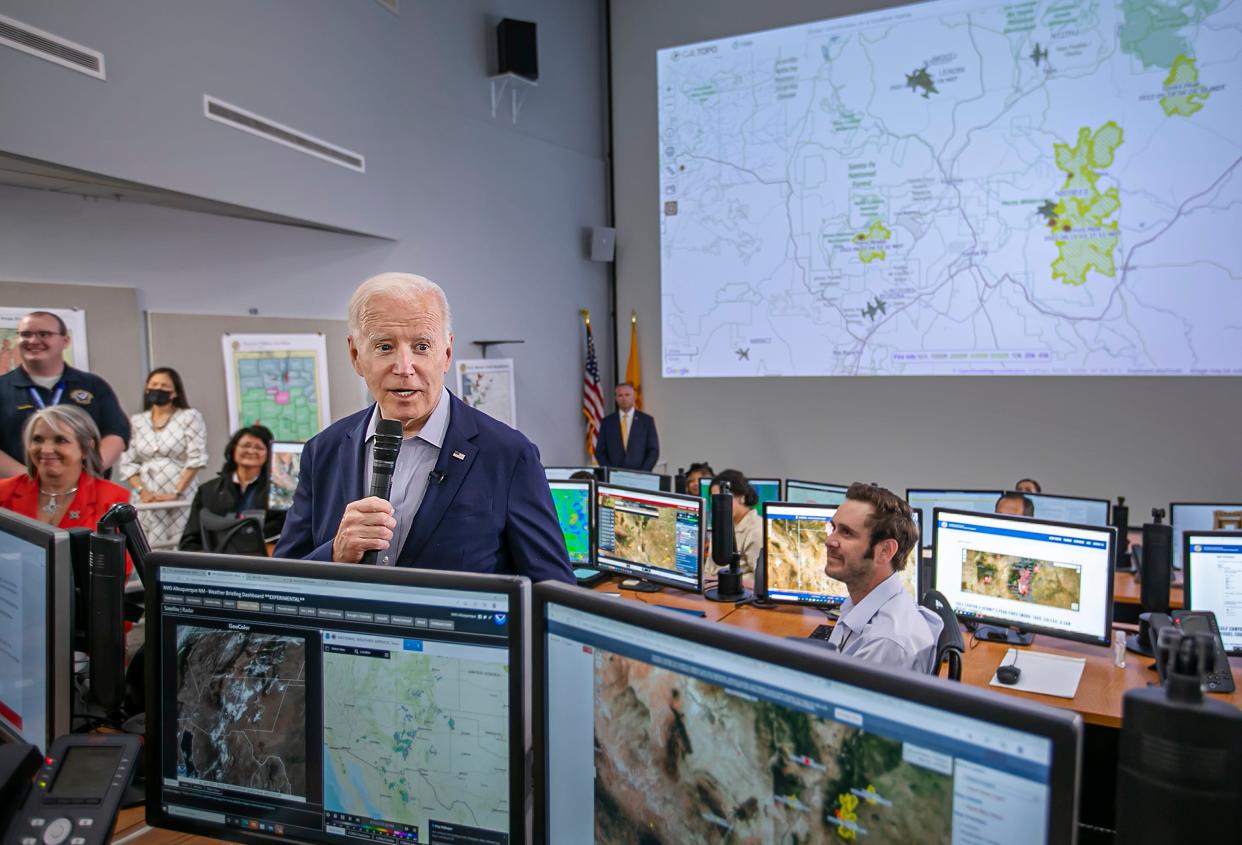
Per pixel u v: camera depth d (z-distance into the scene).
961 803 0.68
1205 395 5.14
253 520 3.19
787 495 4.02
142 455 3.83
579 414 6.98
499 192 5.98
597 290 7.14
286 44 3.99
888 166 5.88
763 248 6.36
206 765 1.09
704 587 3.45
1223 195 4.98
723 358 6.58
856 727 0.74
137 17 3.10
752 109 6.34
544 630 0.96
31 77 2.66
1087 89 5.26
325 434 1.56
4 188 3.33
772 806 0.80
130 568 1.77
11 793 1.07
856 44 5.93
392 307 1.32
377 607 1.01
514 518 1.45
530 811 1.01
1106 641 2.53
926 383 5.93
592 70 7.03
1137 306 5.23
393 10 4.91
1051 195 5.40
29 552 1.27
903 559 1.97
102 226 3.68
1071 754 0.62
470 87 5.69
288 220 4.27
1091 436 5.45
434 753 1.00
